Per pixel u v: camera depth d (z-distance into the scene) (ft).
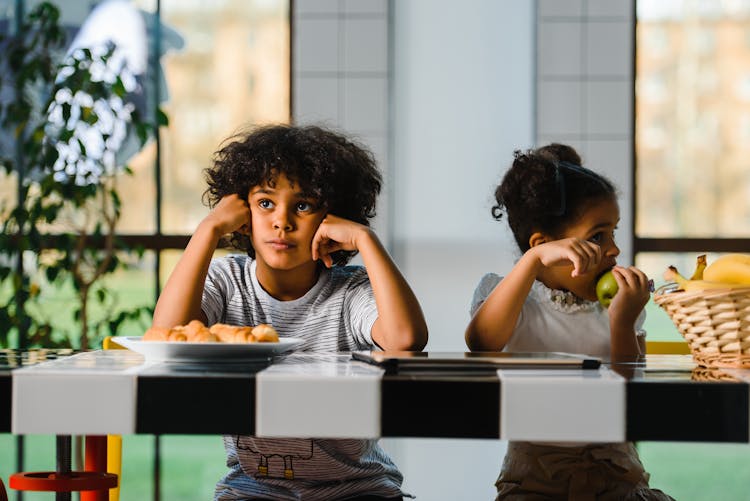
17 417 4.03
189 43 13.91
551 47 13.04
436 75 13.34
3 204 13.08
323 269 6.12
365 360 4.67
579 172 6.61
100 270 12.83
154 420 4.02
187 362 4.65
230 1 13.92
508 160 13.28
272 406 4.00
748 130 13.52
